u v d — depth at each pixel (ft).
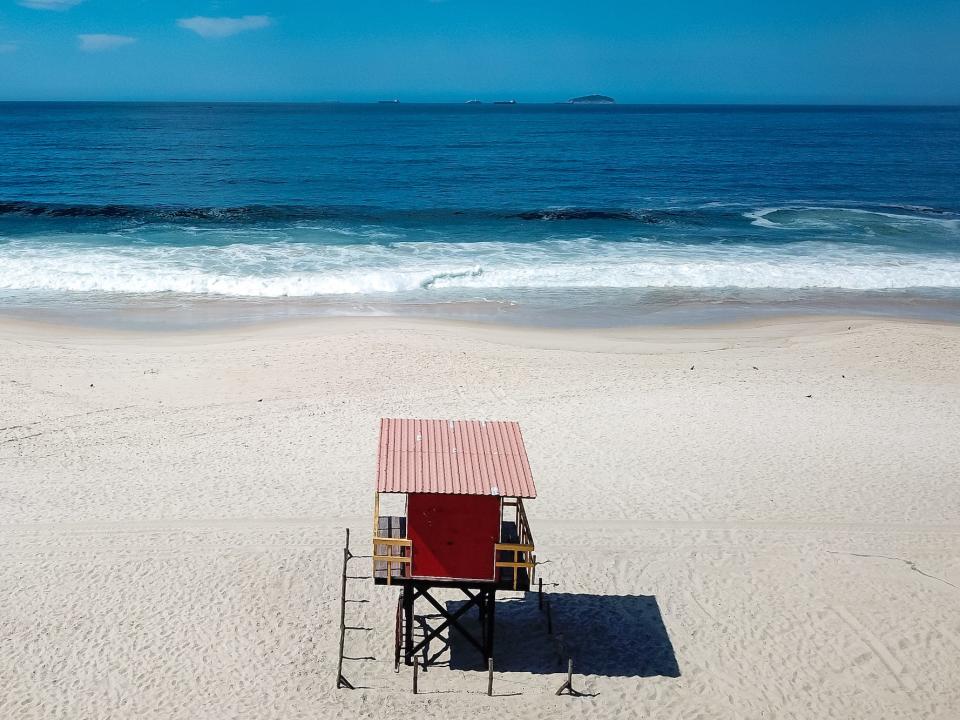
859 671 44.55
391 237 145.89
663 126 537.65
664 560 53.98
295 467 64.69
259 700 41.32
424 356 88.79
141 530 55.16
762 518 58.59
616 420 74.79
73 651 43.93
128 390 79.10
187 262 123.34
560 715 41.32
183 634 45.70
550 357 90.58
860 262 132.98
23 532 54.39
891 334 99.09
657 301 114.42
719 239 149.18
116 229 146.20
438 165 263.29
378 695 42.27
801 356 93.20
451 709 41.50
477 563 41.88
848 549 55.06
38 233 141.08
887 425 74.43
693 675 44.34
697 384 84.07
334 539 55.06
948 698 42.70
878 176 246.47
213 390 79.77
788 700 42.57
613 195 204.95
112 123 487.20
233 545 53.88
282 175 229.86
